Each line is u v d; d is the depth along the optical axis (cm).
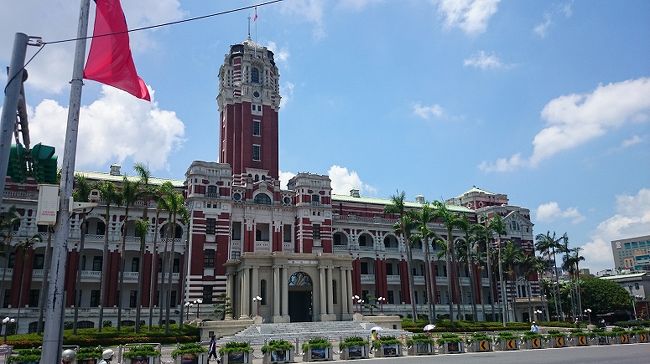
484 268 11119
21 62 1295
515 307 10938
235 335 6059
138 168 6550
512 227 11769
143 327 6700
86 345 5338
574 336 5172
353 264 9900
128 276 8094
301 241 9169
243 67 9962
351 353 4116
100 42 1549
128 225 8469
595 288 12269
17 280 7312
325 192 9688
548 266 10956
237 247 8806
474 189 12712
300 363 3825
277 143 9975
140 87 1641
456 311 10444
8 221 6681
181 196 6738
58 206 1300
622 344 5247
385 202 11225
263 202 9225
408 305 9950
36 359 3247
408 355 4381
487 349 4672
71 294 7694
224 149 9681
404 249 10525
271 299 7031
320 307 7206
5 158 1217
